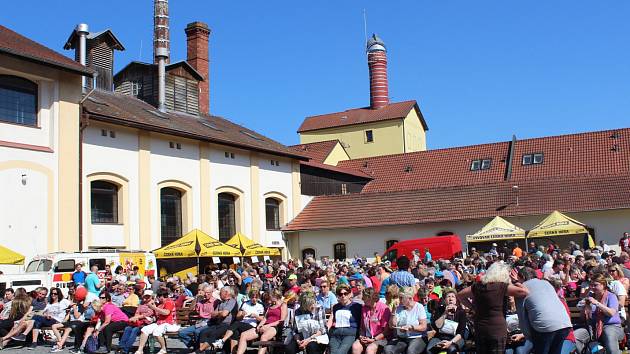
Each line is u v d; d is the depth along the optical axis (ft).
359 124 198.59
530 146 141.28
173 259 95.81
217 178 108.78
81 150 83.35
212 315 43.93
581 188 113.50
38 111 79.25
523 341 32.35
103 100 101.65
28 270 70.69
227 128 126.21
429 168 148.15
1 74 75.41
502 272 27.32
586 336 34.81
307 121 209.87
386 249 121.60
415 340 35.29
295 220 128.06
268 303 42.50
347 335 36.96
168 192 100.53
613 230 106.52
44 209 77.77
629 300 38.63
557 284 37.65
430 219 117.91
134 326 47.19
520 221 112.37
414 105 201.16
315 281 55.67
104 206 89.25
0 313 56.29
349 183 147.43
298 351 39.17
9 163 74.69
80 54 111.24
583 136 138.10
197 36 138.62
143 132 94.73
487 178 137.69
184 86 124.77
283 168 126.52
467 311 35.24
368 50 205.57
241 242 87.45
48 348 51.42
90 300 54.54
